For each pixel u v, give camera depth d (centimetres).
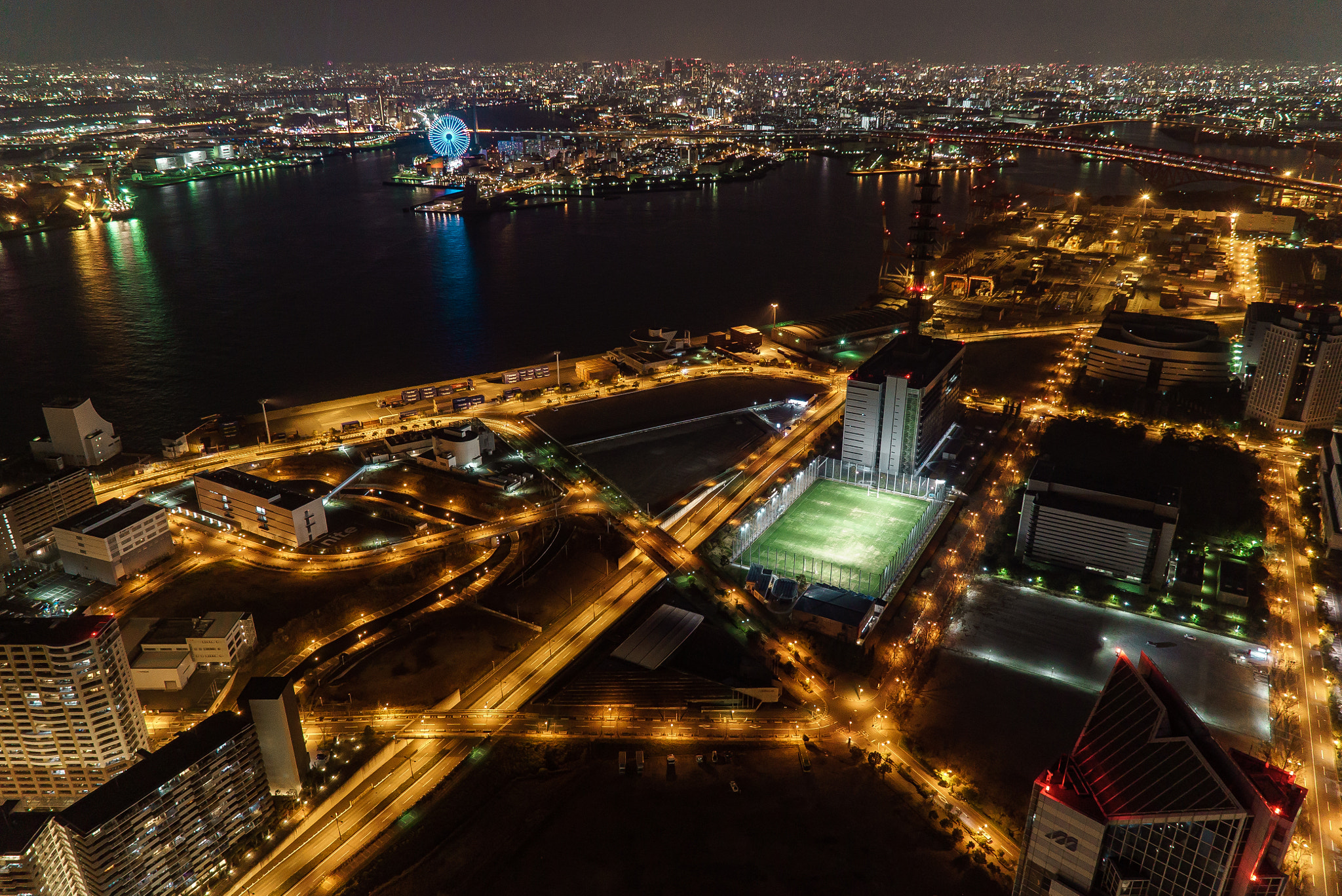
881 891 18750
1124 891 14350
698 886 18850
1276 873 13350
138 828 18188
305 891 19212
